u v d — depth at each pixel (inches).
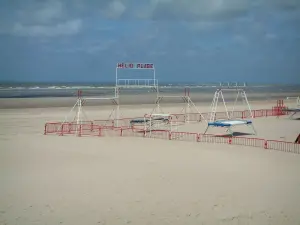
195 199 573.0
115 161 839.1
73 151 970.7
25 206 540.1
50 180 673.6
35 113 2129.7
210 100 3671.3
